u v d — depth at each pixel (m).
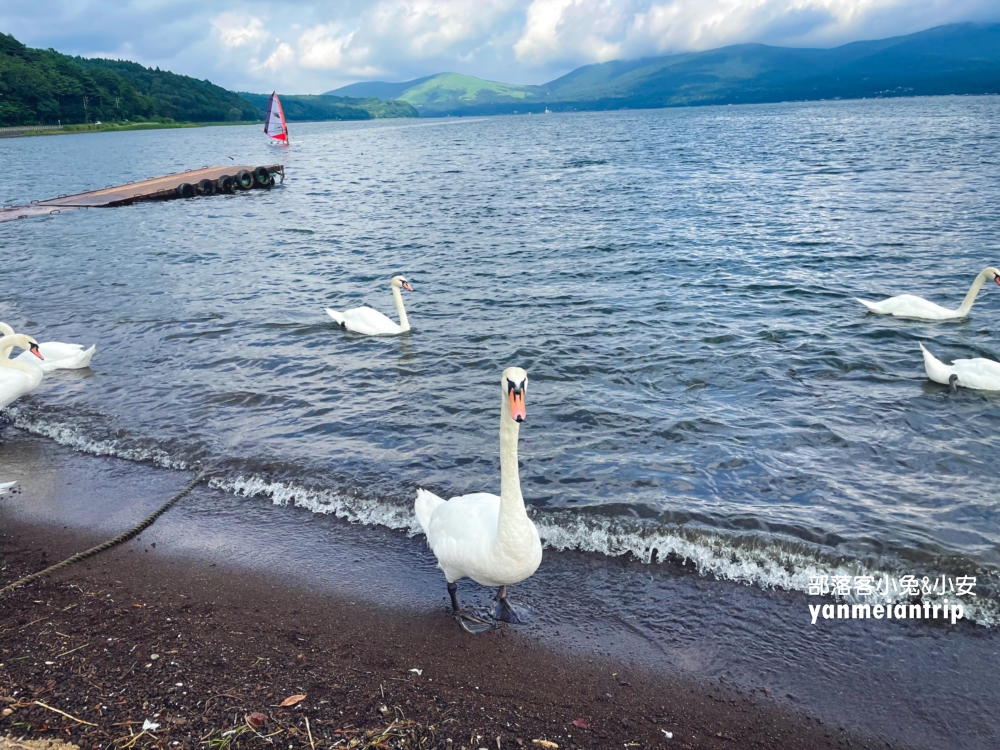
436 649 3.16
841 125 56.00
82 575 3.76
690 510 4.14
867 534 3.86
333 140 70.50
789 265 10.28
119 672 2.88
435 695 2.83
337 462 4.95
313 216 17.44
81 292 10.10
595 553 3.86
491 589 3.63
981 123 47.62
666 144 41.84
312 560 3.89
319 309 9.09
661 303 8.62
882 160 24.83
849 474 4.54
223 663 2.97
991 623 3.25
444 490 4.52
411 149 48.84
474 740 2.56
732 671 3.03
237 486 4.71
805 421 5.34
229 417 5.77
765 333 7.39
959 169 20.53
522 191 20.72
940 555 3.68
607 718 2.75
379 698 2.78
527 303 8.94
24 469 5.04
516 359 6.94
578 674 3.01
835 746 2.65
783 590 3.52
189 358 7.26
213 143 65.25
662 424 5.36
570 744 2.59
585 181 22.84
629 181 22.28
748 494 4.32
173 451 5.20
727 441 5.05
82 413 5.93
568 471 4.70
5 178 31.09
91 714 2.63
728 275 9.86
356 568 3.81
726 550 3.79
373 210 18.08
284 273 11.21
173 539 4.12
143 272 11.41
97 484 4.80
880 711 2.81
